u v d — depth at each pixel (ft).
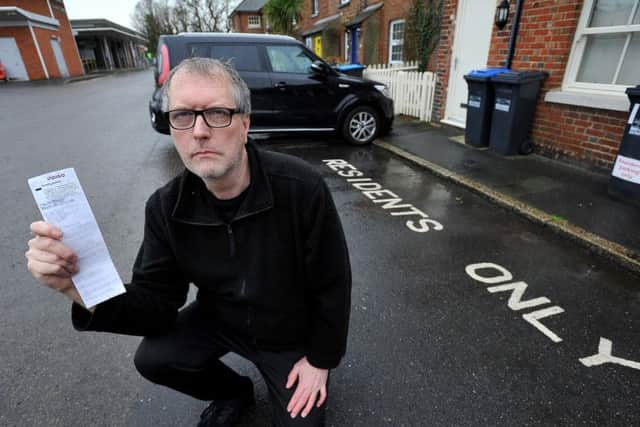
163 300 4.71
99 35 131.95
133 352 6.83
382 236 10.93
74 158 19.25
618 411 5.61
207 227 4.21
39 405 5.80
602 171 14.23
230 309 4.75
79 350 6.86
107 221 12.11
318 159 18.57
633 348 6.79
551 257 9.68
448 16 21.38
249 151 4.21
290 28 58.80
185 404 5.83
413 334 7.16
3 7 72.28
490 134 17.58
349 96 20.01
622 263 9.10
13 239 11.18
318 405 4.66
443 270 9.22
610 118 13.58
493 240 10.59
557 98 15.21
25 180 16.24
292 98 19.29
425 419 5.53
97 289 3.53
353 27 43.27
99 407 5.76
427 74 24.43
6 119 30.76
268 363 5.06
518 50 16.81
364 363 6.49
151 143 22.16
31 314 7.82
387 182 15.30
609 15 13.84
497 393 5.91
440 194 13.94
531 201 12.27
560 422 5.46
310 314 5.01
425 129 22.86
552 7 15.01
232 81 3.78
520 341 6.96
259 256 4.29
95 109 35.24
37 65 76.02
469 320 7.51
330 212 4.33
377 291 8.45
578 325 7.34
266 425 5.53
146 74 94.22
